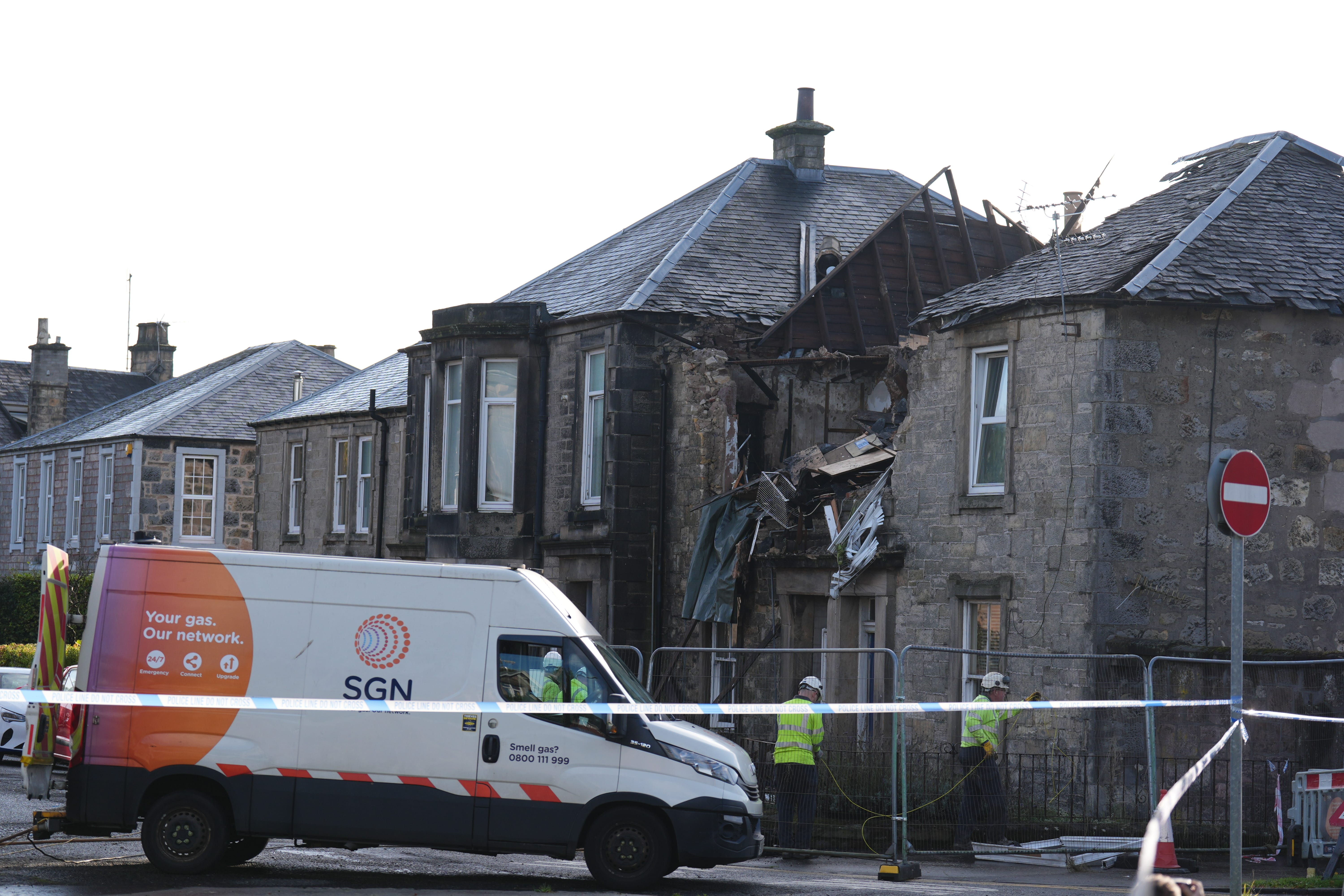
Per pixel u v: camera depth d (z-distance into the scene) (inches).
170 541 2588.6
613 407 1552.7
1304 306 1101.7
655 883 781.3
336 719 785.6
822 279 1624.0
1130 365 1095.6
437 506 1722.4
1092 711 1055.0
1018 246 1590.8
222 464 2620.6
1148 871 277.3
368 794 781.9
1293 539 1107.9
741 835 784.3
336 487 2261.3
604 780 781.3
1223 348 1111.0
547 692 795.4
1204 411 1103.6
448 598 799.1
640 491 1547.7
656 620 1531.7
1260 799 1026.7
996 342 1178.0
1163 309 1101.7
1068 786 1042.7
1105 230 1268.5
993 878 850.8
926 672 1210.0
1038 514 1125.7
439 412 1724.9
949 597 1194.6
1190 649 1050.1
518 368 1668.3
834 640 1304.1
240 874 794.8
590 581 1571.1
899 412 1424.7
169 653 785.6
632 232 1850.4
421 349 1914.4
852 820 954.7
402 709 760.3
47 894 705.6
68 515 2807.6
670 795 779.4
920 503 1237.7
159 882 754.8
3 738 1467.8
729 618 1407.5
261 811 778.8
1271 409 1114.1
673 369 1551.4
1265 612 1098.7
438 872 847.1
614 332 1556.3
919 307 1531.7
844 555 1274.6
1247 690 1044.5
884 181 1866.4
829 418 1556.3
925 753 983.0
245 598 792.3
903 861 856.3
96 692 778.2
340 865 859.4
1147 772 1034.7
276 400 2741.1
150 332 3764.8
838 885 808.3
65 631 795.4
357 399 2253.9
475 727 786.2
